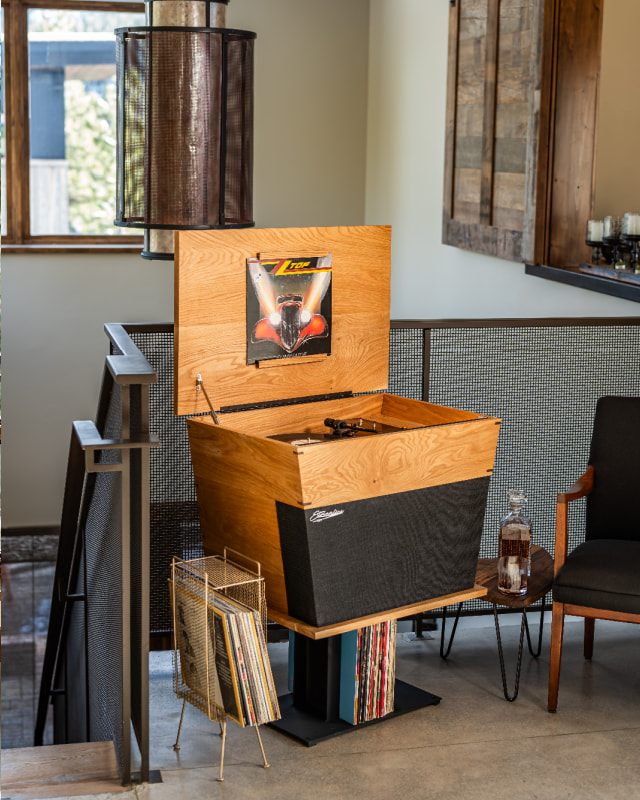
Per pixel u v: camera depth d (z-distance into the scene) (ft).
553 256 15.05
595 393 12.03
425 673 10.39
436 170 19.63
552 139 14.75
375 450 8.48
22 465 23.84
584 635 10.99
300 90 23.81
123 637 7.81
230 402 9.34
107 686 9.89
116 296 23.85
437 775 8.25
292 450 8.02
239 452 8.66
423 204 20.44
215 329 9.05
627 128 14.85
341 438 8.91
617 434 10.41
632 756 8.62
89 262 23.61
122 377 7.40
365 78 24.00
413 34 20.65
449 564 9.42
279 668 10.57
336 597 8.63
